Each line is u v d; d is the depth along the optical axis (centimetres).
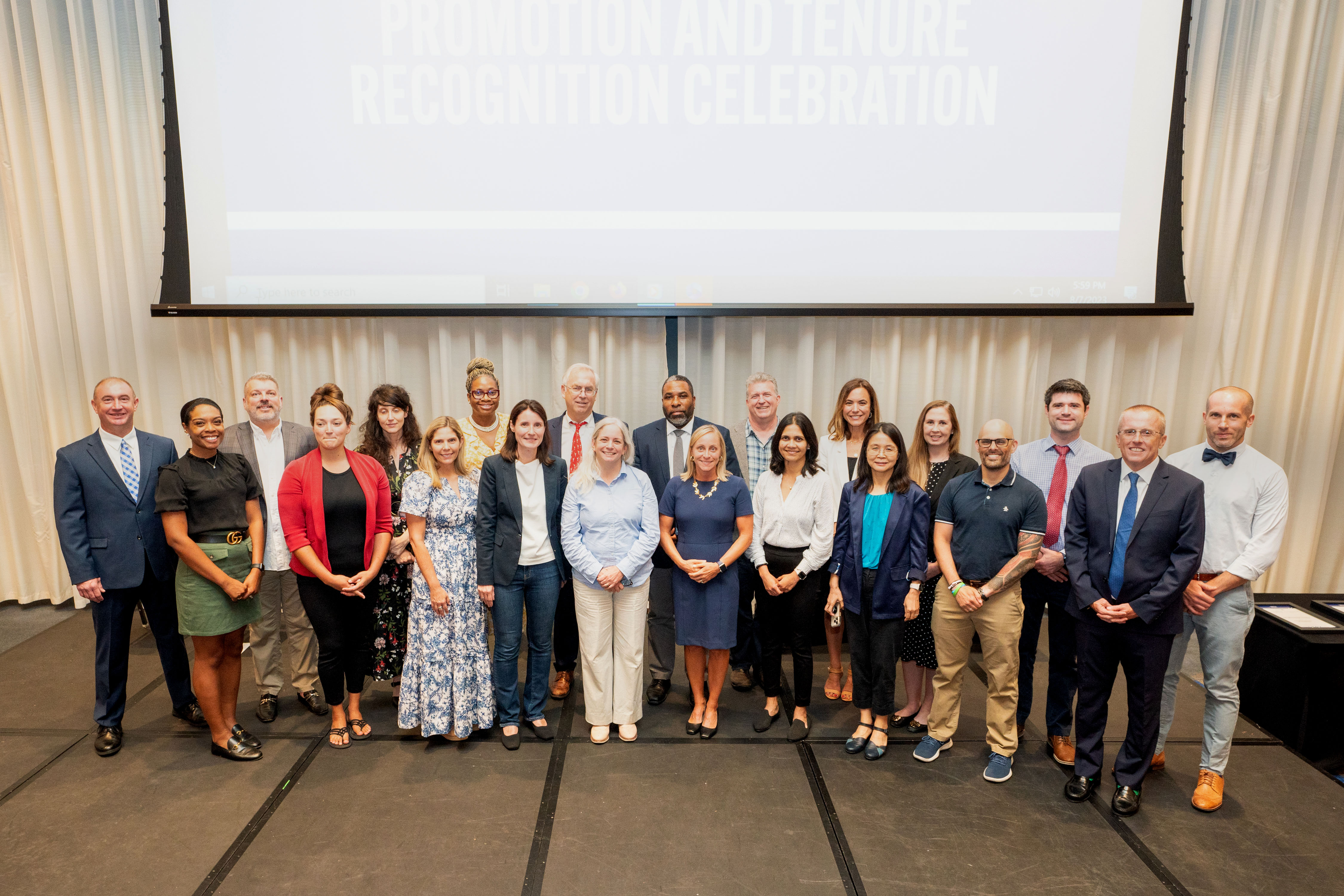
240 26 317
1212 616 215
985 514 221
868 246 330
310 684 272
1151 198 325
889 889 182
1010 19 314
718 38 317
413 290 336
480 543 239
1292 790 226
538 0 315
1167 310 326
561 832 203
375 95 322
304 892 179
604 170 326
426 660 238
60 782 225
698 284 334
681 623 249
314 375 359
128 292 351
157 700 279
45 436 363
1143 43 314
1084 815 212
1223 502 217
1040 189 325
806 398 350
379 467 246
